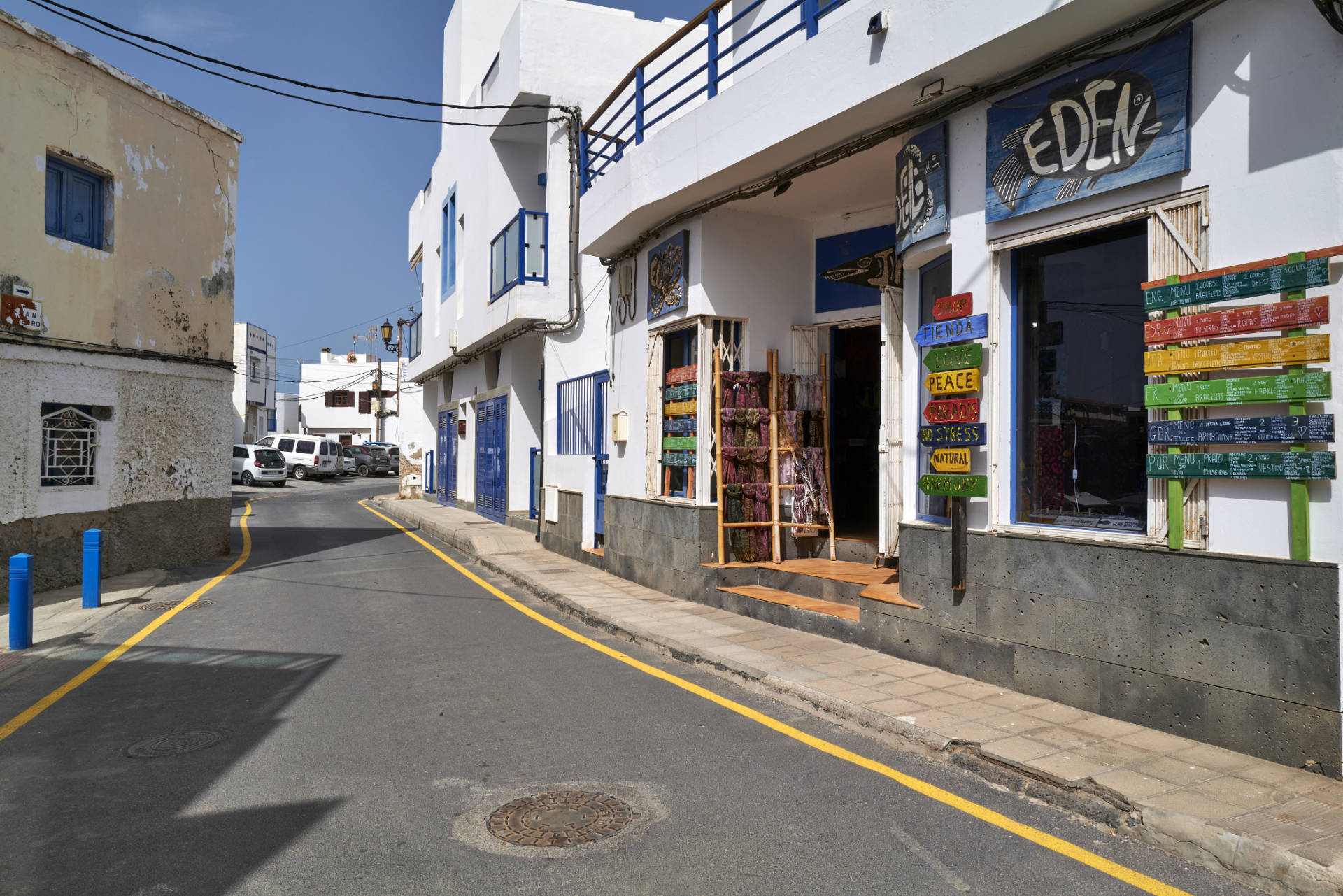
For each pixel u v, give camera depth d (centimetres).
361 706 577
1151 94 480
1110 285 525
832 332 970
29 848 366
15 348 993
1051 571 537
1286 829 349
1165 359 467
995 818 398
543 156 1750
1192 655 461
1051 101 536
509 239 1545
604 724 538
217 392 1346
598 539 1252
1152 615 479
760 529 938
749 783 440
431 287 2558
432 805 412
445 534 1695
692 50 888
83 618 880
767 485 943
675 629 787
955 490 595
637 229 1029
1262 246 436
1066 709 520
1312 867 316
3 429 982
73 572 1077
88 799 420
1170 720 471
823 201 880
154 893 326
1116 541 500
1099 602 508
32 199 1009
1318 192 416
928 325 635
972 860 355
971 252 596
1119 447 519
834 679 601
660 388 1024
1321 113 415
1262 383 429
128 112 1148
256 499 2872
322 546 1572
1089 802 397
